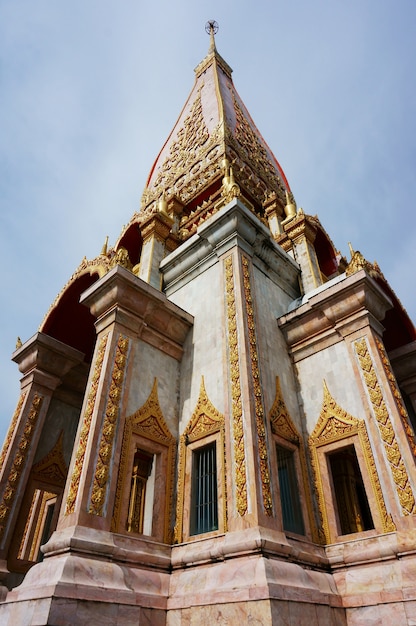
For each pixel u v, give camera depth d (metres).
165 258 16.27
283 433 10.92
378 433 10.10
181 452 11.10
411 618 7.71
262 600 6.95
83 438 9.88
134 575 8.43
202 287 13.97
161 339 12.66
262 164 27.77
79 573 7.55
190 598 8.11
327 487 10.54
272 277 15.07
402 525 8.81
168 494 10.49
